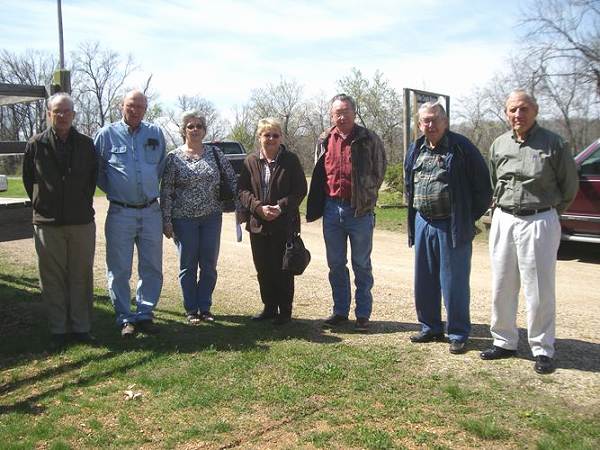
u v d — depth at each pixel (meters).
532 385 3.97
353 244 5.23
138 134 5.19
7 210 5.40
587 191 8.45
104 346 4.97
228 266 8.36
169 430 3.53
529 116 4.10
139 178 5.13
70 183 4.81
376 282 7.39
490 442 3.30
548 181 4.11
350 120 5.02
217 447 3.33
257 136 5.36
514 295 4.39
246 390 4.02
